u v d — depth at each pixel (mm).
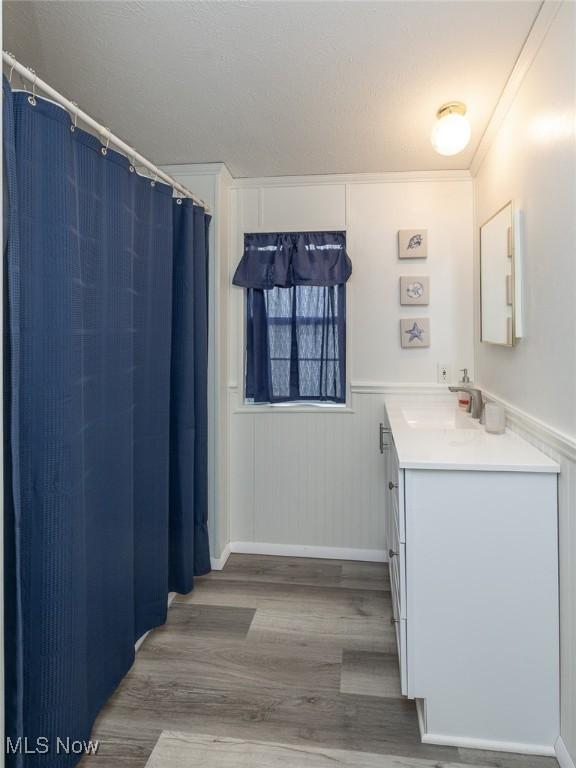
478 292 2711
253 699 1811
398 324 2945
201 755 1562
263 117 2205
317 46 1682
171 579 2488
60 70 1827
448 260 2889
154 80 1899
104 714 1735
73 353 1434
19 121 1272
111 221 1735
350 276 2963
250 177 2977
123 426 1834
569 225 1413
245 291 3078
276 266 2975
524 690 1582
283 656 2064
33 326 1322
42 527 1354
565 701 1511
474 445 1803
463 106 2055
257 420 3082
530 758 1558
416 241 2879
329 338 3010
